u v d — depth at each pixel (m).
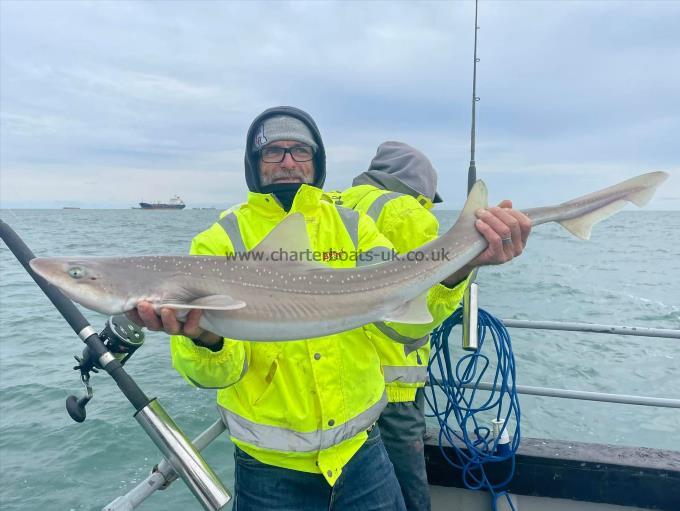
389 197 3.61
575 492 3.47
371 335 3.24
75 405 2.65
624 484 3.36
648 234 63.00
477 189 2.64
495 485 3.62
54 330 12.46
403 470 3.37
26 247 2.79
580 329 3.56
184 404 7.47
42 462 6.00
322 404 2.38
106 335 2.70
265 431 2.38
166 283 2.41
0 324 13.14
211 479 2.29
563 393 3.48
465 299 3.25
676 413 6.65
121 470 5.86
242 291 2.43
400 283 2.57
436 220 3.61
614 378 8.09
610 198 2.87
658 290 17.48
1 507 5.17
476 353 3.60
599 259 30.06
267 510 2.39
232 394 2.48
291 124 2.72
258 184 2.89
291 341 2.42
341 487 2.49
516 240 2.56
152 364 9.30
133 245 32.75
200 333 2.25
